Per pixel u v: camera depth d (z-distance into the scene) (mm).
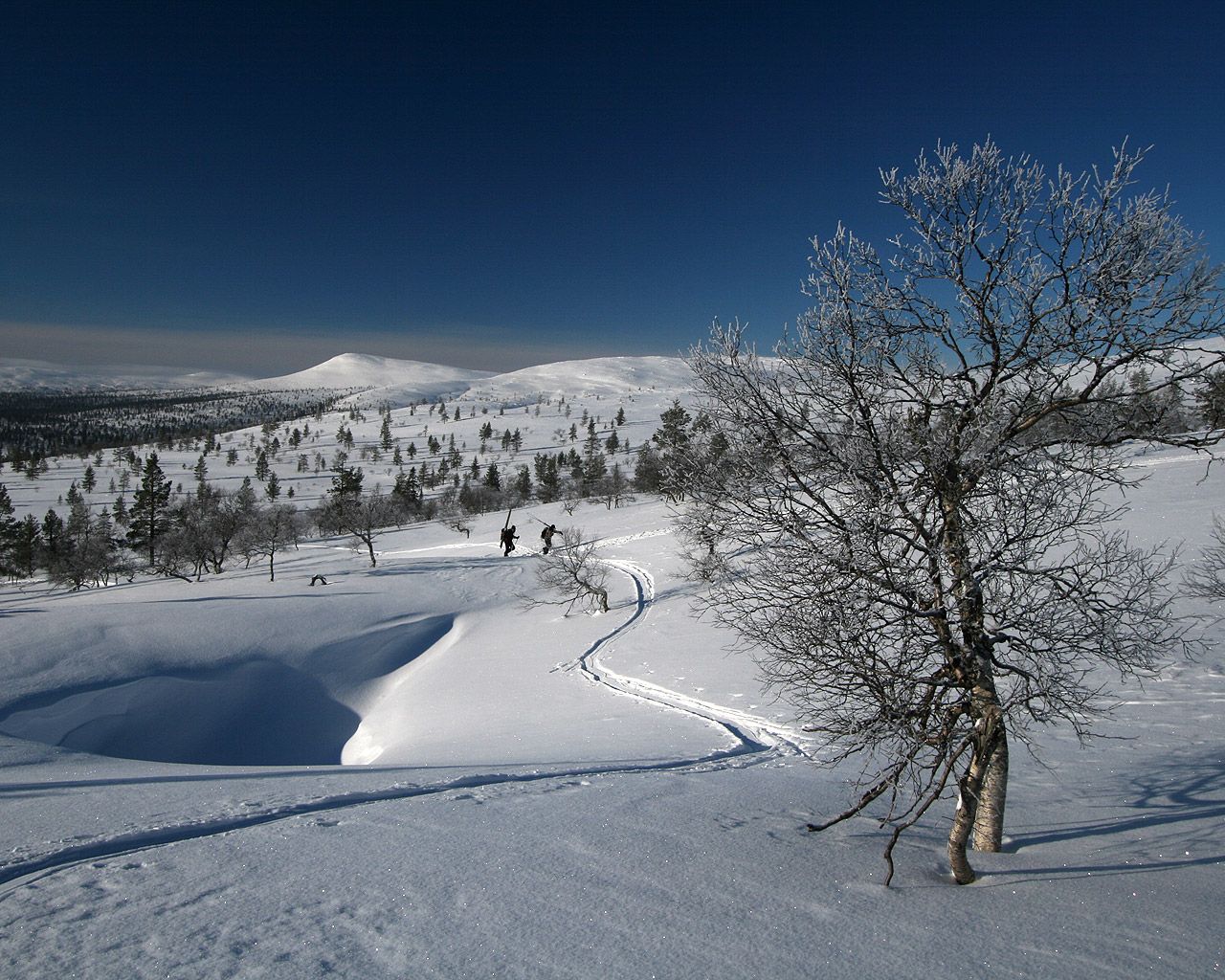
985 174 5102
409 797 8039
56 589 63531
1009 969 3623
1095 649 5121
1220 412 4906
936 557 4914
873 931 4113
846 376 5266
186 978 3674
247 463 195875
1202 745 9711
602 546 49750
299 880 5039
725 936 4086
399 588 41969
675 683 20781
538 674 25125
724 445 5703
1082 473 4980
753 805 7570
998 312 5102
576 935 4133
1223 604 16719
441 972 3707
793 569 5191
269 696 27156
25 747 15820
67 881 5098
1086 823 6434
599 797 7941
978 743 5020
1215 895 4488
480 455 195875
